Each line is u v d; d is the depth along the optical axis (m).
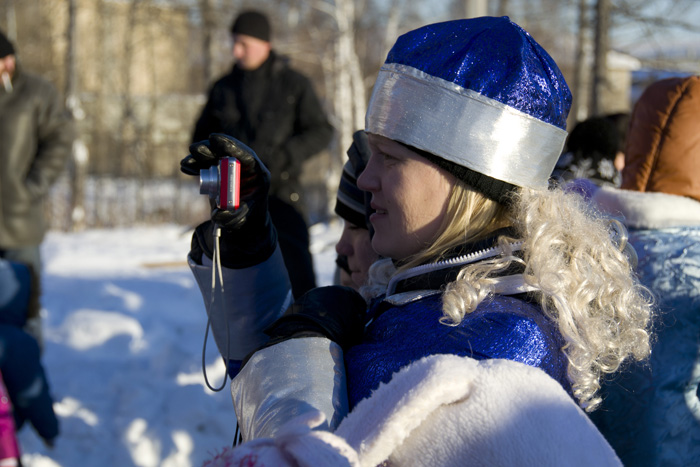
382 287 1.35
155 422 3.63
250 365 1.08
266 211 1.17
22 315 3.18
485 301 1.03
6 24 19.03
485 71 1.08
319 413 0.88
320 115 4.09
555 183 1.25
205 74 16.31
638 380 1.67
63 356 4.69
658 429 1.66
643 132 2.00
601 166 2.87
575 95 14.66
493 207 1.11
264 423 0.98
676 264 1.73
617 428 1.68
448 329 1.00
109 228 13.97
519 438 0.85
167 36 19.59
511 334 0.98
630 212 1.86
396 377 0.92
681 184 1.92
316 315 1.12
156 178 19.12
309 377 1.02
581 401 1.05
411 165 1.10
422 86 1.09
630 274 1.19
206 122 4.20
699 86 1.95
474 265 1.05
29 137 4.39
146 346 4.86
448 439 0.87
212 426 3.61
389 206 1.13
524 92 1.08
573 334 1.01
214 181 1.10
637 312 1.13
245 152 1.11
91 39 21.38
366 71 19.19
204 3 16.25
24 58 20.05
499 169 1.07
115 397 3.95
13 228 4.33
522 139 1.08
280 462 0.84
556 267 1.04
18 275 3.14
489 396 0.87
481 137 1.07
